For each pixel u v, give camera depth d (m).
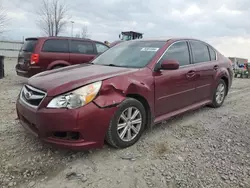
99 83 3.05
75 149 2.91
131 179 2.74
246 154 3.31
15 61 23.92
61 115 2.81
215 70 5.24
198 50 4.95
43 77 3.42
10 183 2.62
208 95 5.14
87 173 2.82
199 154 3.31
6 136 3.72
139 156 3.22
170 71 4.01
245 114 5.18
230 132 4.09
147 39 4.65
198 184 2.66
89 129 2.92
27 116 3.10
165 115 4.03
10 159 3.07
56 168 2.91
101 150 3.33
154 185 2.65
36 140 3.59
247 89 8.92
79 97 2.88
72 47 8.50
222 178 2.77
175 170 2.92
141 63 3.88
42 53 7.90
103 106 3.00
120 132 3.32
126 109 3.31
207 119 4.77
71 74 3.38
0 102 5.86
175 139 3.78
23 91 3.47
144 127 3.70
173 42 4.35
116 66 3.92
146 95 3.56
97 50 9.13
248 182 2.70
